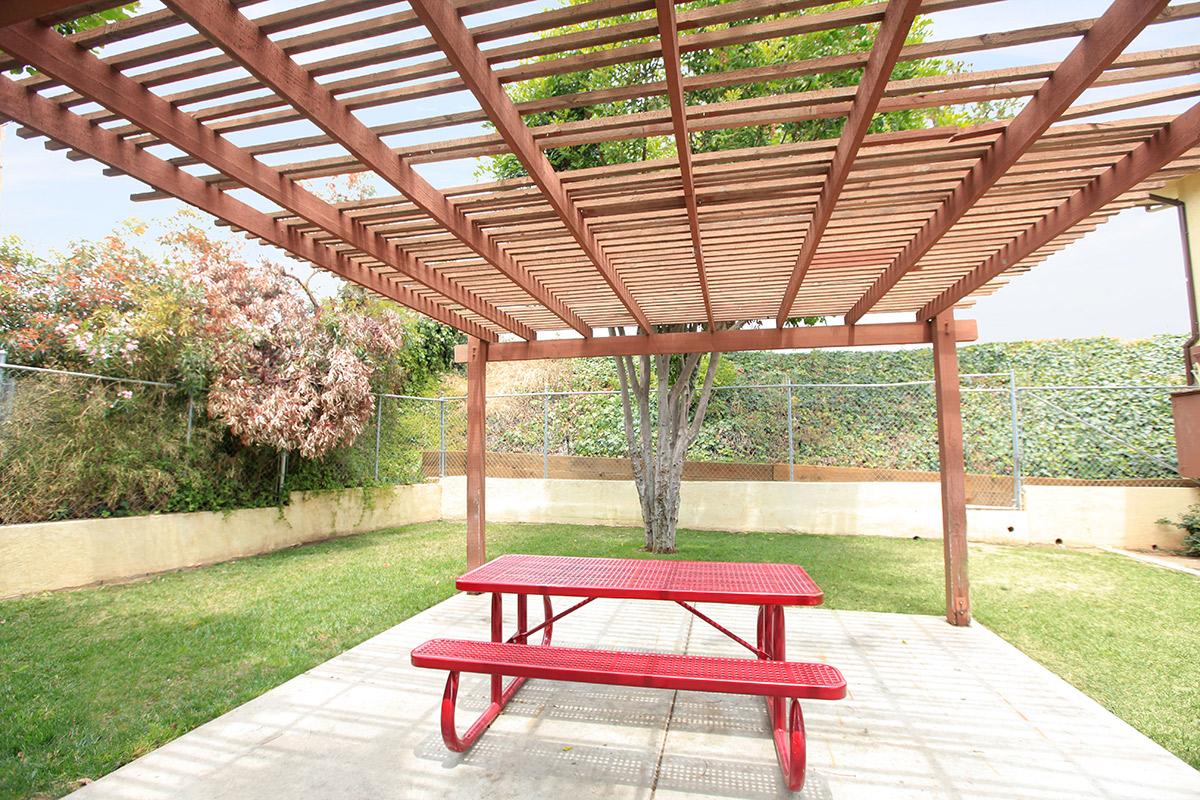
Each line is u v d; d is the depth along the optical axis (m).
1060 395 9.20
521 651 2.61
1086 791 2.34
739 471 9.79
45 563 5.47
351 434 8.36
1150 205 7.43
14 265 6.76
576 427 11.26
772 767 2.52
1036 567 6.39
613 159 6.68
